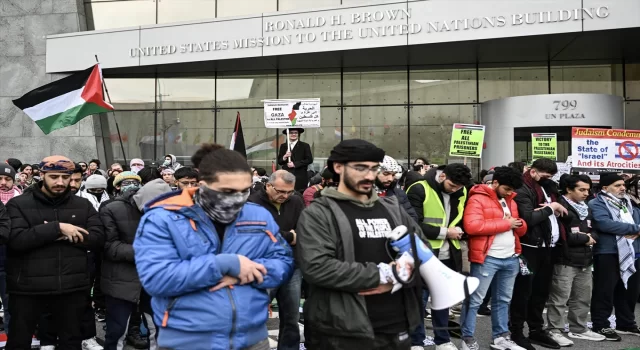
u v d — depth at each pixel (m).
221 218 2.63
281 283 2.81
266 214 2.88
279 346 5.01
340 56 14.17
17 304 4.38
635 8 11.59
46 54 15.62
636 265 6.38
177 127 16.38
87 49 15.38
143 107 16.48
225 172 2.54
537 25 12.17
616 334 6.12
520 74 15.14
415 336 5.28
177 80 16.41
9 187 5.67
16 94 15.69
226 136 16.25
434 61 14.93
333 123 15.83
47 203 4.55
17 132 15.63
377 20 13.18
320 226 2.95
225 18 14.29
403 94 15.59
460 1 12.68
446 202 5.44
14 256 4.41
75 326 4.59
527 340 5.71
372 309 2.95
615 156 7.95
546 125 13.23
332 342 2.95
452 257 5.35
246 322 2.62
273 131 15.98
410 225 3.18
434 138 15.44
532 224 5.59
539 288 5.91
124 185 6.07
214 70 16.00
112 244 4.68
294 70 15.94
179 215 2.61
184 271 2.47
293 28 13.75
